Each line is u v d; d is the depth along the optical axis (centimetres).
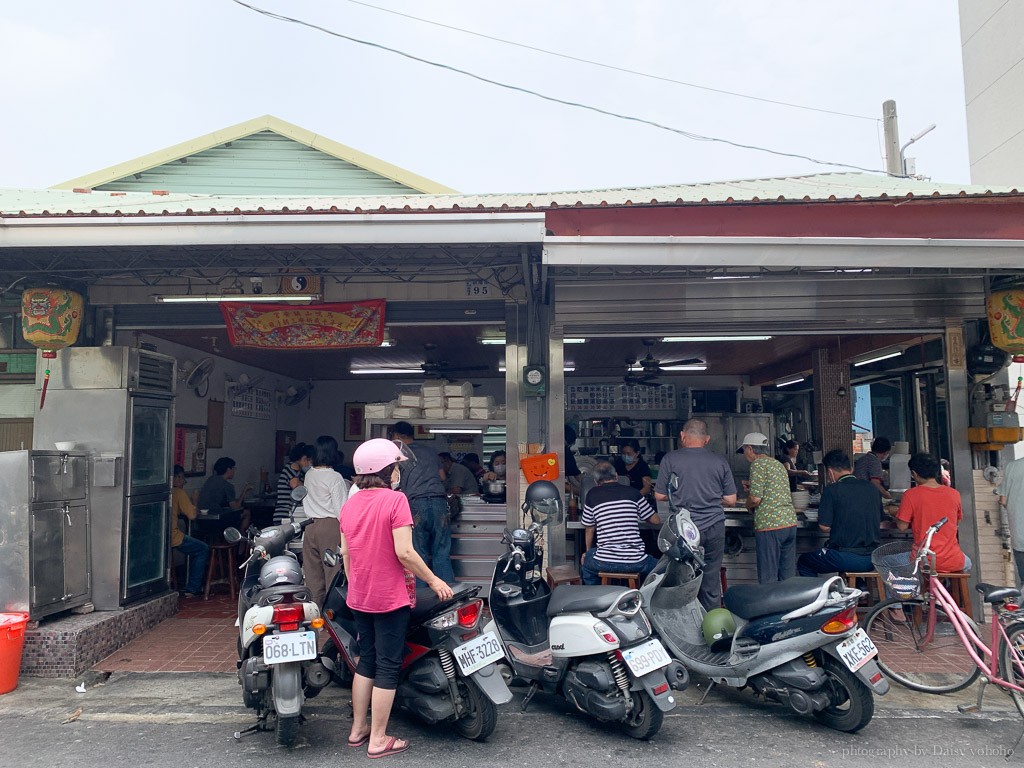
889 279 623
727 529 651
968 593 597
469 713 374
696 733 390
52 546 513
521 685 466
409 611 367
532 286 632
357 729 371
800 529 647
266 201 623
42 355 579
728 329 638
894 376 944
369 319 652
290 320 655
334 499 544
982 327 636
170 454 645
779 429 1332
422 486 598
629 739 383
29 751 367
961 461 626
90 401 575
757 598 398
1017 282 597
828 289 625
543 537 629
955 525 536
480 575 646
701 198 532
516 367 655
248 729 387
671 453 536
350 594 363
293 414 1274
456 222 460
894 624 503
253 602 404
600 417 1278
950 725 400
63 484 529
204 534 802
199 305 667
